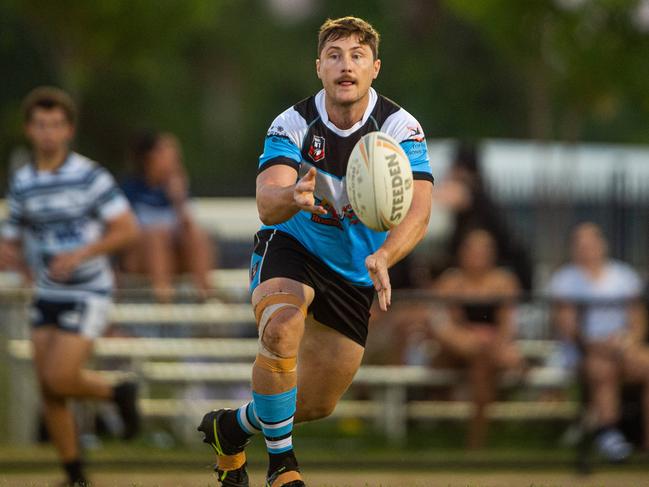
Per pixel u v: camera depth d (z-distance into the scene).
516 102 117.31
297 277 18.12
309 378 18.92
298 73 132.62
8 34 84.38
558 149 68.81
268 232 18.92
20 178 29.17
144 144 37.19
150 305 37.25
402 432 37.66
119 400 30.05
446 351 36.97
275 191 17.11
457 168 39.81
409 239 17.41
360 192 17.00
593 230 37.62
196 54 127.00
